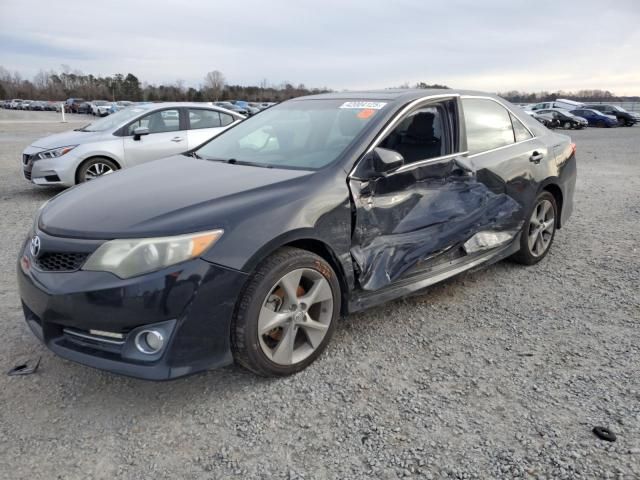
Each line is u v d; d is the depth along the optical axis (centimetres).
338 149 333
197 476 222
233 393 280
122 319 246
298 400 274
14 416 260
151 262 248
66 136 828
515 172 424
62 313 254
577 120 2925
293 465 227
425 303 396
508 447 236
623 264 481
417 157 358
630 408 263
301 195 293
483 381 290
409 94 383
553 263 486
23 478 220
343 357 316
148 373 250
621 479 216
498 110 442
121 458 232
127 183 327
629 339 338
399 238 340
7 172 1041
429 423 254
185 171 344
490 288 425
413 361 312
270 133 389
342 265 310
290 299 286
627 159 1327
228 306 262
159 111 842
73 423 256
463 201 377
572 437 242
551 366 306
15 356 316
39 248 270
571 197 512
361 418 259
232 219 266
